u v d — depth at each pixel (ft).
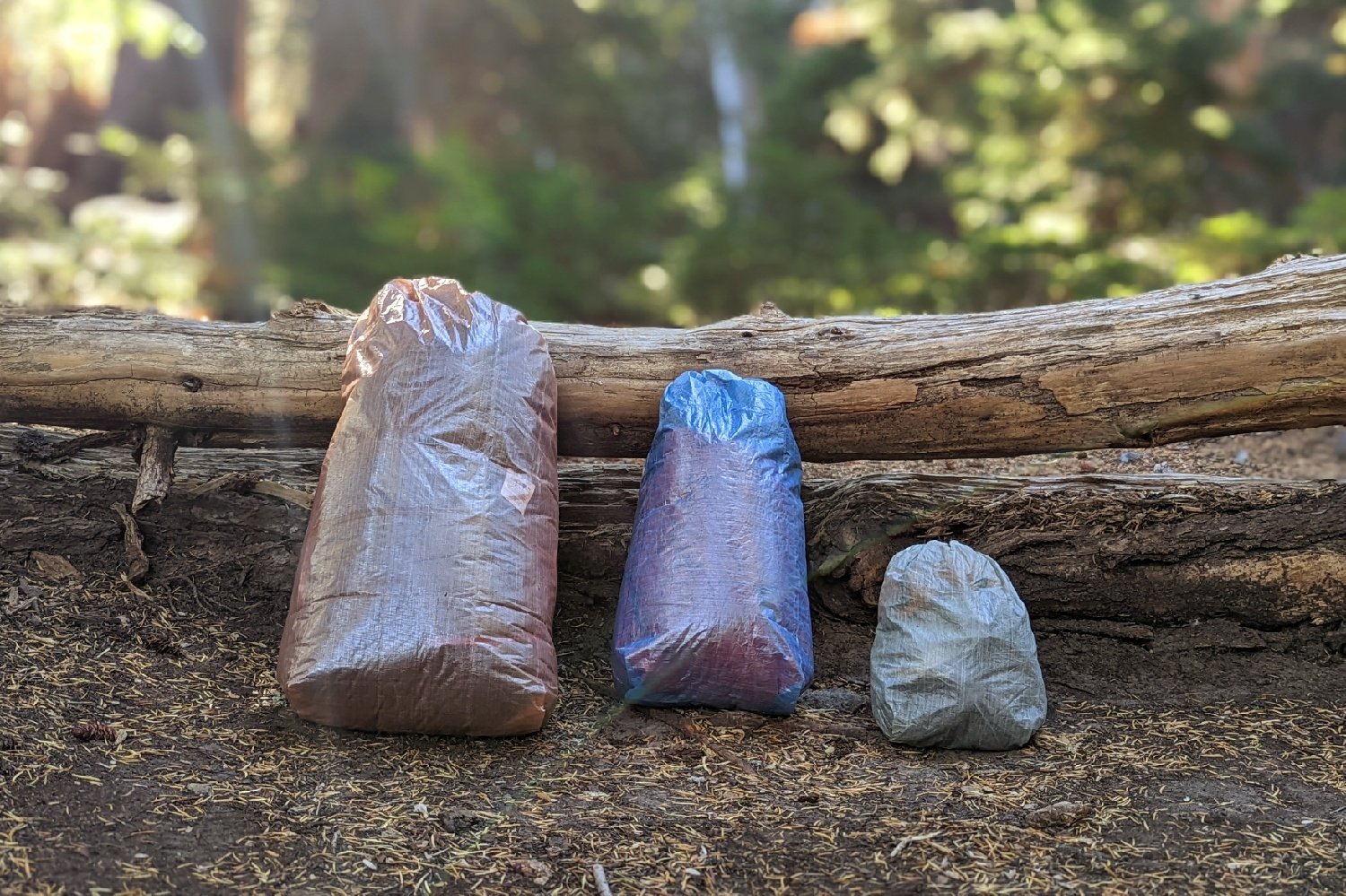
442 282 4.80
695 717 4.47
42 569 4.82
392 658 4.07
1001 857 3.76
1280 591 4.90
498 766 4.14
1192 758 4.34
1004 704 4.34
